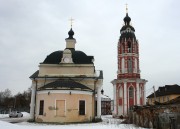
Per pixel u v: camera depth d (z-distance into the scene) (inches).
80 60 1584.6
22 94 4660.4
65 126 1073.5
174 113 844.0
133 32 2390.5
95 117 1451.8
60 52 1631.4
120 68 2327.8
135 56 2319.1
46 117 1289.4
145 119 1080.2
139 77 2311.8
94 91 1456.7
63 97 1296.8
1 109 3383.4
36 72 1577.3
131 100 2206.0
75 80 1504.7
